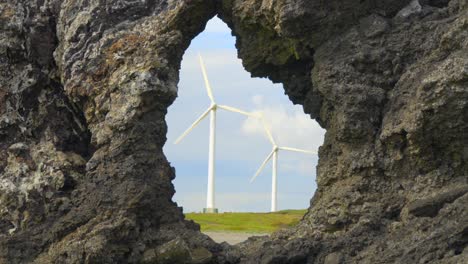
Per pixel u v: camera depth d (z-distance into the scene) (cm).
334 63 2730
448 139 2550
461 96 2459
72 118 2995
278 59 2966
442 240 2417
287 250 2688
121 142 2781
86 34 2889
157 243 2736
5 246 2781
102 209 2727
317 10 2705
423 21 2741
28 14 2952
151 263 2683
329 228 2709
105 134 2816
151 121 2808
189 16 2894
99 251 2628
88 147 3003
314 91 2898
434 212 2520
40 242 2781
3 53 2945
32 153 2919
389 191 2672
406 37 2716
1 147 2945
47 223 2819
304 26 2733
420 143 2569
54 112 2970
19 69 2961
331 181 2784
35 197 2853
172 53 2852
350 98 2688
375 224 2634
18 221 2852
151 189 2744
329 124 2852
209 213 5738
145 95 2767
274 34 2883
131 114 2770
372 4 2778
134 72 2780
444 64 2497
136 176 2756
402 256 2466
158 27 2856
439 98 2481
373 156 2678
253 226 5303
